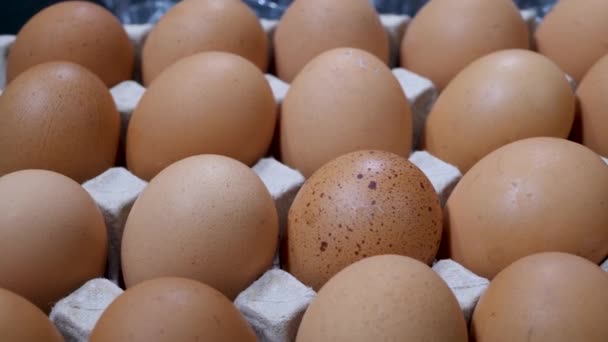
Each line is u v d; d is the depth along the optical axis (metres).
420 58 0.40
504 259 0.31
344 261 0.30
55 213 0.31
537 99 0.34
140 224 0.31
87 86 0.35
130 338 0.27
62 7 0.39
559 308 0.27
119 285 0.35
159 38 0.39
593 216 0.30
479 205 0.32
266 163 0.36
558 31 0.40
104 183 0.35
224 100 0.34
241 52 0.39
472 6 0.39
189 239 0.30
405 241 0.30
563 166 0.31
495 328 0.28
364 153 0.32
